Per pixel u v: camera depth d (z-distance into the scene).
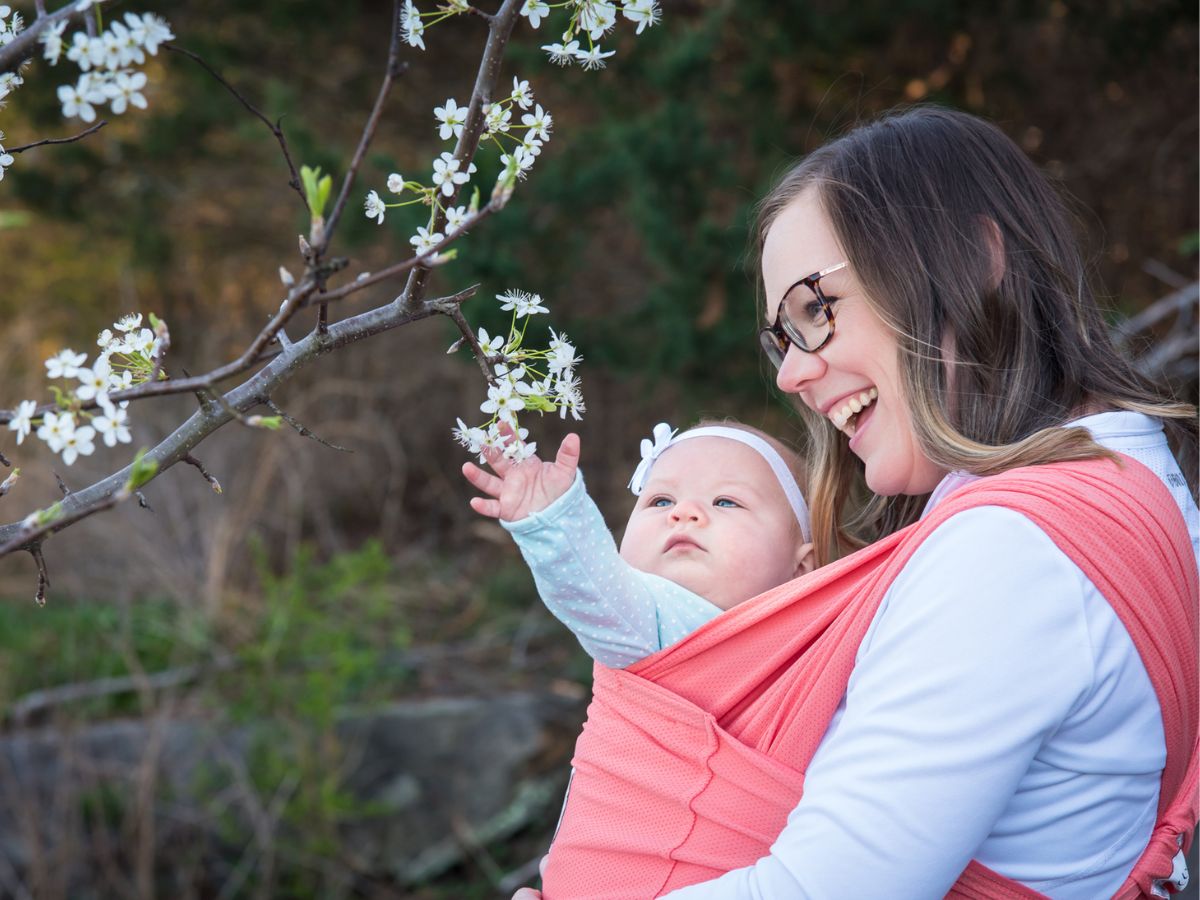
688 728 1.25
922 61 5.50
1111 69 5.46
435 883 4.75
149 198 6.66
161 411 6.32
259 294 7.85
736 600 1.53
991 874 1.03
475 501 1.33
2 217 1.91
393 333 7.37
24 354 6.81
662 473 1.64
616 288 6.14
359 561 4.94
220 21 6.19
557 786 4.92
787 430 4.81
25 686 4.90
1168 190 5.54
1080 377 1.22
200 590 5.23
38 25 0.86
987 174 1.24
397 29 0.85
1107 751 1.03
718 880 1.06
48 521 0.86
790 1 4.90
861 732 1.00
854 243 1.20
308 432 1.01
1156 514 1.07
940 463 1.15
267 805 4.61
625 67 5.00
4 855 4.45
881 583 1.10
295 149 5.27
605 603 1.34
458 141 1.04
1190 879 1.91
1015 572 1.00
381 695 4.85
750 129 5.08
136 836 4.50
